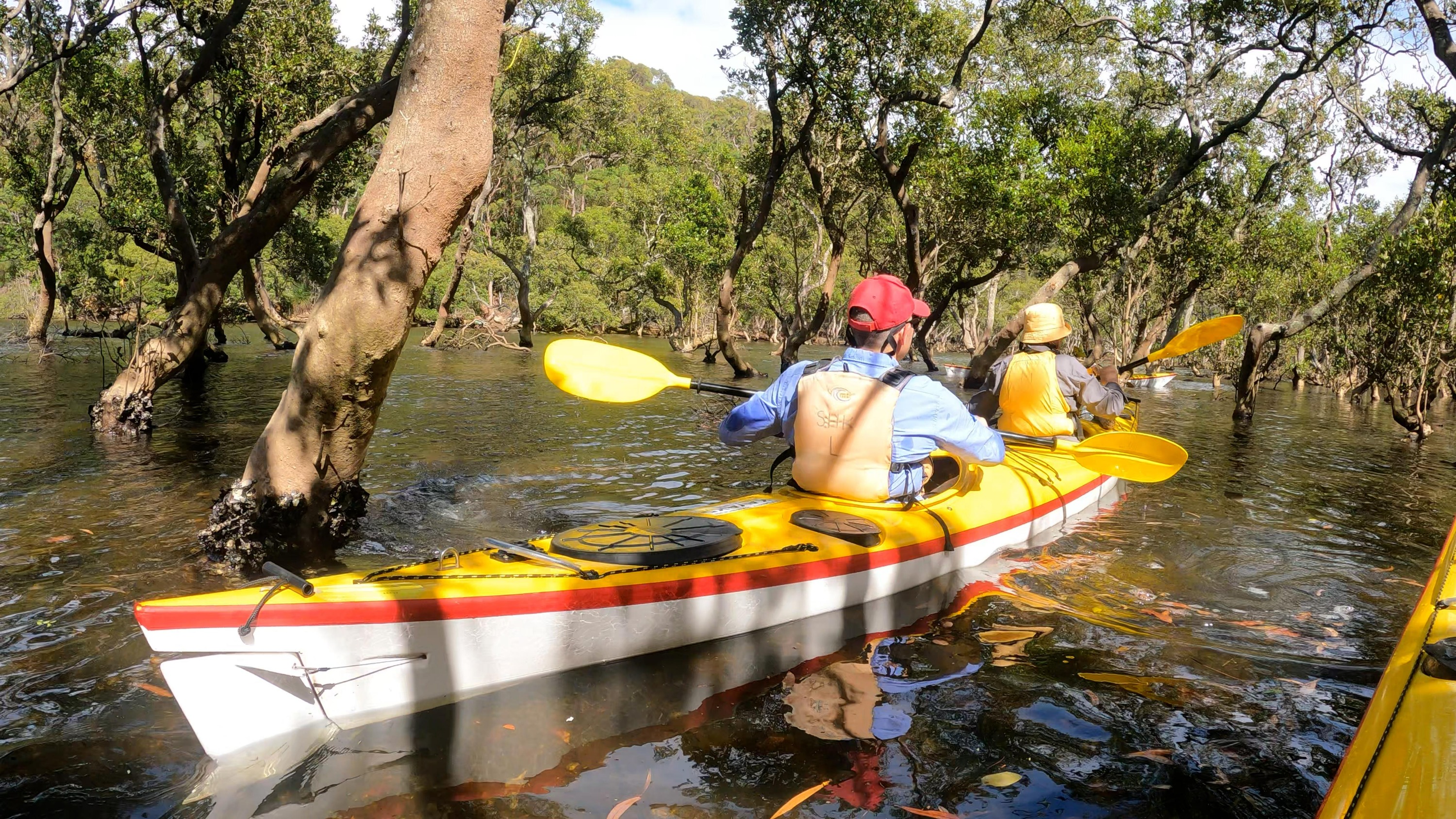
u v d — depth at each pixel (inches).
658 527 125.2
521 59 946.7
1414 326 495.5
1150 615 134.7
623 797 81.6
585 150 1622.8
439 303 1535.4
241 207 422.3
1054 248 880.3
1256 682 110.4
